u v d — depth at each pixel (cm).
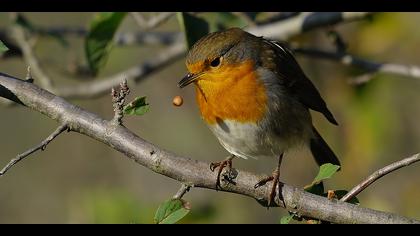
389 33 1298
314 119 1337
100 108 1617
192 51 895
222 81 881
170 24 1560
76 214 1215
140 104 712
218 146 1552
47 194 1667
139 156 727
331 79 1328
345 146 1326
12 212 1661
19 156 686
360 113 1309
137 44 1388
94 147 1650
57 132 724
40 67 1281
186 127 1562
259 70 891
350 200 730
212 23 1112
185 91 1577
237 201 1320
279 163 930
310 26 1180
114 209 1195
